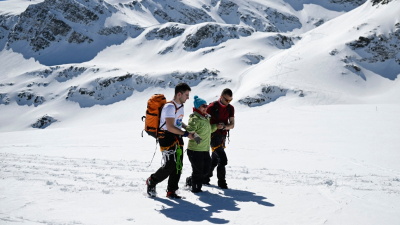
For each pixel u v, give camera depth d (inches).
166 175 191.3
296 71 3791.8
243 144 531.8
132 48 6240.2
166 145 193.0
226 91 227.9
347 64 3786.9
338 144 495.8
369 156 390.0
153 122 193.2
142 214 155.5
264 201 183.9
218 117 228.2
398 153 404.5
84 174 268.4
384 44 3986.2
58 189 200.1
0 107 4269.2
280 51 5413.4
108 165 335.6
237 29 6023.6
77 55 6112.2
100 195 189.9
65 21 6579.7
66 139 700.7
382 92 3403.1
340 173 292.8
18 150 514.9
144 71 4677.7
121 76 4355.3
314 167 329.1
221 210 165.5
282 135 633.0
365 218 151.1
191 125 204.1
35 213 150.8
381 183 237.3
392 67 3801.7
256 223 144.0
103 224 138.2
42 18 6604.3
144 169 306.5
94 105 4079.7
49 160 377.7
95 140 655.1
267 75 3816.4
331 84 3508.9
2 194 183.9
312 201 182.5
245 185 233.8
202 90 4005.9
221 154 226.8
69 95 4242.1
